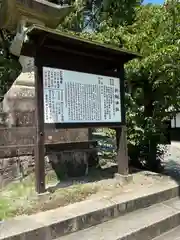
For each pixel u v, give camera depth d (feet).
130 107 18.48
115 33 18.95
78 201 11.56
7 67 27.27
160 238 10.82
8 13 16.72
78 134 15.52
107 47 12.82
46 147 13.88
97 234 9.85
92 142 15.92
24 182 13.15
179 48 14.34
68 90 12.55
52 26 17.99
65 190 12.40
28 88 14.98
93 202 11.47
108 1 32.58
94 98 13.43
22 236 8.77
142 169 18.43
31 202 11.00
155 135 18.35
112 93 14.20
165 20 15.30
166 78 16.22
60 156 14.30
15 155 13.30
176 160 25.70
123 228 10.32
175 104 17.78
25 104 14.65
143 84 18.49
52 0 34.19
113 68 14.87
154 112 18.62
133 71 17.17
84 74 13.17
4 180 12.84
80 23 35.91
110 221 10.98
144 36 17.12
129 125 18.37
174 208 12.46
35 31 10.92
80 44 12.34
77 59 13.03
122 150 14.52
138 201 12.18
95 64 13.79
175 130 45.24
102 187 13.30
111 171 16.01
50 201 11.21
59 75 12.32
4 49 29.32
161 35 15.85
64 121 12.30
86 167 15.35
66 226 9.79
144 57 16.22
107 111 13.91
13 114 14.32
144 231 10.43
